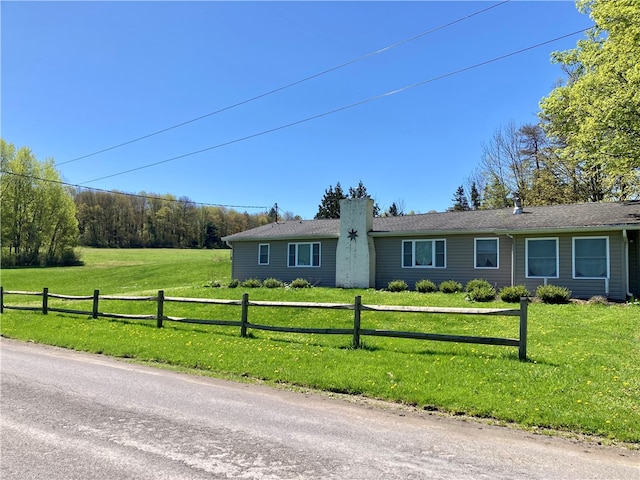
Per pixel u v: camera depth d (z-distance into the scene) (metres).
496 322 11.58
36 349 10.29
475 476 3.80
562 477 3.81
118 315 12.89
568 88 19.89
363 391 6.46
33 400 6.08
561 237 16.80
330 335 10.47
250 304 10.50
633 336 9.55
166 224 80.75
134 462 4.05
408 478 3.75
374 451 4.36
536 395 5.90
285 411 5.66
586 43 19.83
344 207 21.84
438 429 5.04
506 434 4.89
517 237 17.72
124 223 78.38
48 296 15.09
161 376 7.60
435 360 7.73
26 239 49.62
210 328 11.70
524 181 36.72
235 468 3.93
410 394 6.14
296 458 4.17
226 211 83.06
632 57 16.17
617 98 16.70
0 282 35.41
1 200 48.41
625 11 15.27
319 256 23.00
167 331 11.39
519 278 17.56
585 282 16.23
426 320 12.34
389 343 9.30
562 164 30.27
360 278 21.11
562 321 11.41
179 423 5.16
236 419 5.32
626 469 3.99
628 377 6.57
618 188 27.94
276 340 9.95
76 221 53.00
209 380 7.33
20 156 49.28
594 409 5.39
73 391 6.57
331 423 5.20
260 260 24.89
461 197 52.09
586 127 18.08
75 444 4.49
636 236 16.19
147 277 35.72
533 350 8.34
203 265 40.91
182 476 3.76
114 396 6.31
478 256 18.92
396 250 21.02
